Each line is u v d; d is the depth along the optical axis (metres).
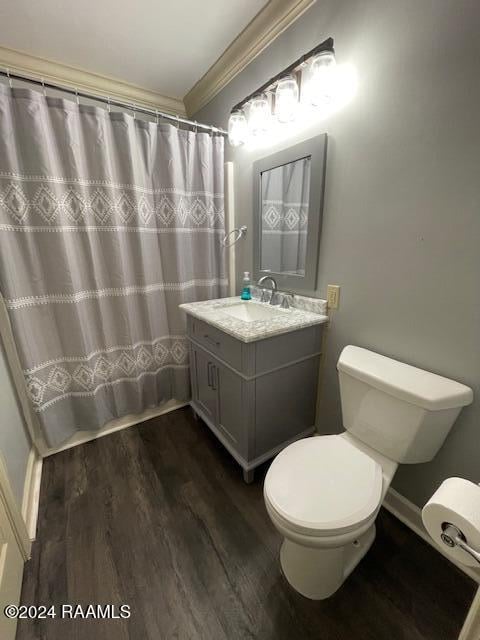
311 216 1.43
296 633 0.93
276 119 1.49
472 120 0.88
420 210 1.04
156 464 1.63
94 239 1.59
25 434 1.55
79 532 1.25
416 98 0.99
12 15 1.35
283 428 1.54
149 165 1.67
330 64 1.12
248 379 1.29
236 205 2.01
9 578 0.96
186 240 1.90
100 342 1.74
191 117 2.28
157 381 2.02
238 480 1.52
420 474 1.22
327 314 1.49
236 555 1.16
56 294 1.53
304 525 0.84
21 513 1.21
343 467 1.06
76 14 1.36
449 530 0.54
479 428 1.02
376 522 1.29
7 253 1.34
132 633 0.94
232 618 0.97
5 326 1.45
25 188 1.36
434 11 0.90
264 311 1.74
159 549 1.18
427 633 0.93
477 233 0.92
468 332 0.99
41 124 1.32
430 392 0.98
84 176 1.49
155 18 1.40
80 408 1.74
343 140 1.25
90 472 1.58
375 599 1.01
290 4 1.30
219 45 1.61
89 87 1.89
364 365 1.16
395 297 1.18
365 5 1.07
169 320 1.99
